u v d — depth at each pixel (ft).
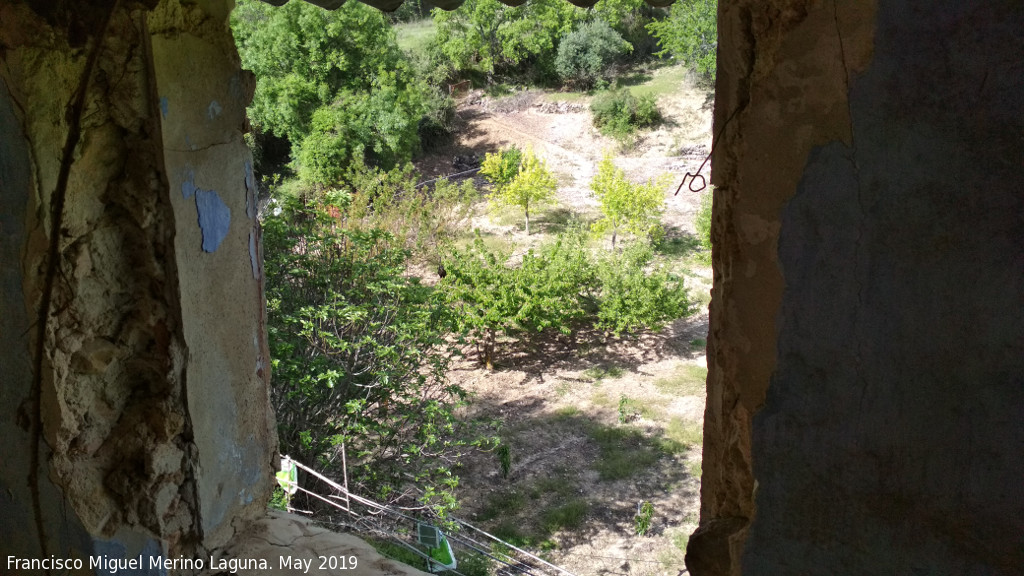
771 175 5.29
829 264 5.14
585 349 47.37
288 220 35.58
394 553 25.98
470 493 33.96
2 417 8.64
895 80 4.72
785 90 5.15
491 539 30.89
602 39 86.48
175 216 8.41
